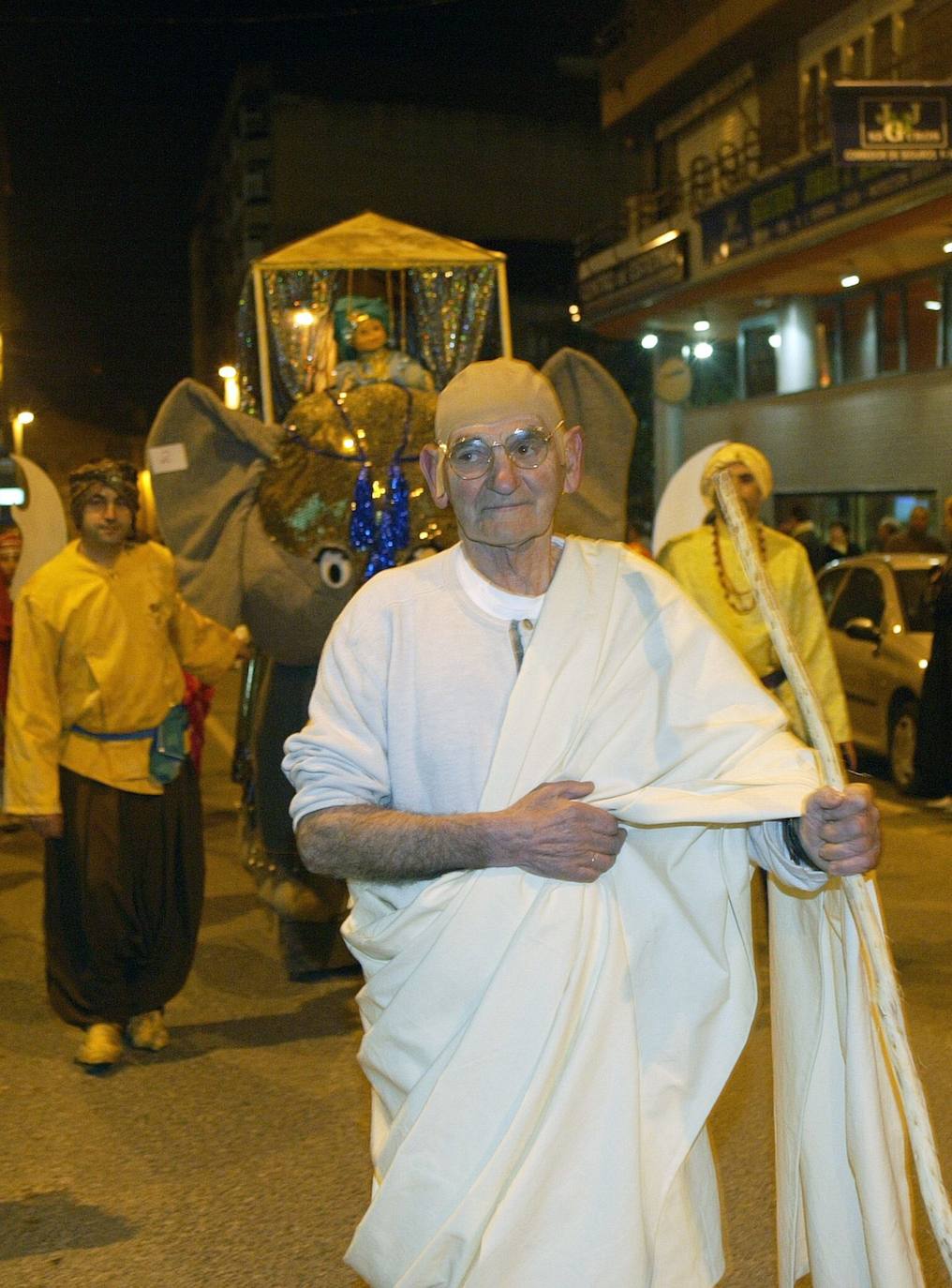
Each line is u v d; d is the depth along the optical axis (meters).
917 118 14.51
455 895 2.35
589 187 47.12
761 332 25.72
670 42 24.41
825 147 19.48
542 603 2.52
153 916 5.36
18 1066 5.35
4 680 9.14
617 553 2.61
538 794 2.37
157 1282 3.72
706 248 23.19
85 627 5.18
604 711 2.46
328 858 2.42
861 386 22.02
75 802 5.25
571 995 2.31
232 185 49.41
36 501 7.89
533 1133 2.30
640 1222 2.30
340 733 2.51
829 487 22.97
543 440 2.49
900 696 10.23
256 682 6.46
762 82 23.12
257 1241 3.93
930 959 6.20
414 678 2.49
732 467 5.79
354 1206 4.12
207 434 5.91
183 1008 5.97
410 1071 2.36
